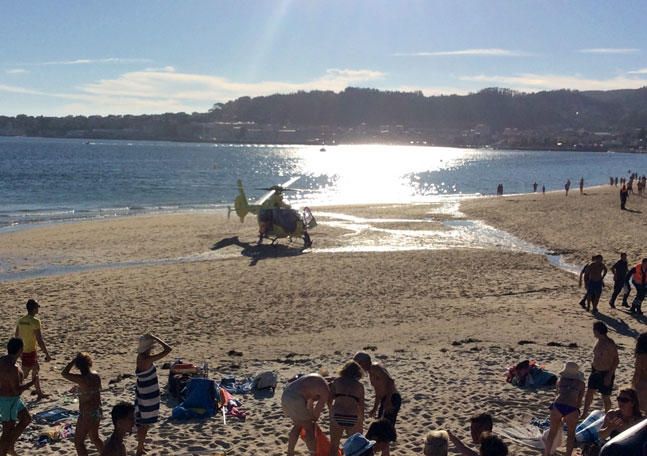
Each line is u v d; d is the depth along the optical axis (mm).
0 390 8078
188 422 9703
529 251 29172
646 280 17875
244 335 15938
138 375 8352
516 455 8305
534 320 17172
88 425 7965
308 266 24969
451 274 23484
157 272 23922
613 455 3422
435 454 5727
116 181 74062
